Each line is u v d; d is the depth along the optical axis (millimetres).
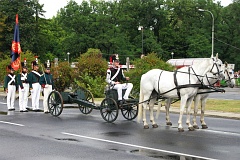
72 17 87062
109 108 15828
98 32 84938
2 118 17094
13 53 27844
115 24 92250
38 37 73438
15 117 17469
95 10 90125
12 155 9656
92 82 29344
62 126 14695
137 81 25328
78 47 83938
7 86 20734
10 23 70000
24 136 12469
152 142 11352
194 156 9477
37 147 10672
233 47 88062
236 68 87250
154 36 90562
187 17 93875
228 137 12227
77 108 21734
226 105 23109
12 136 12469
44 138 12102
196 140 11672
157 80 14125
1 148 10539
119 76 16125
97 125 14969
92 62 30438
